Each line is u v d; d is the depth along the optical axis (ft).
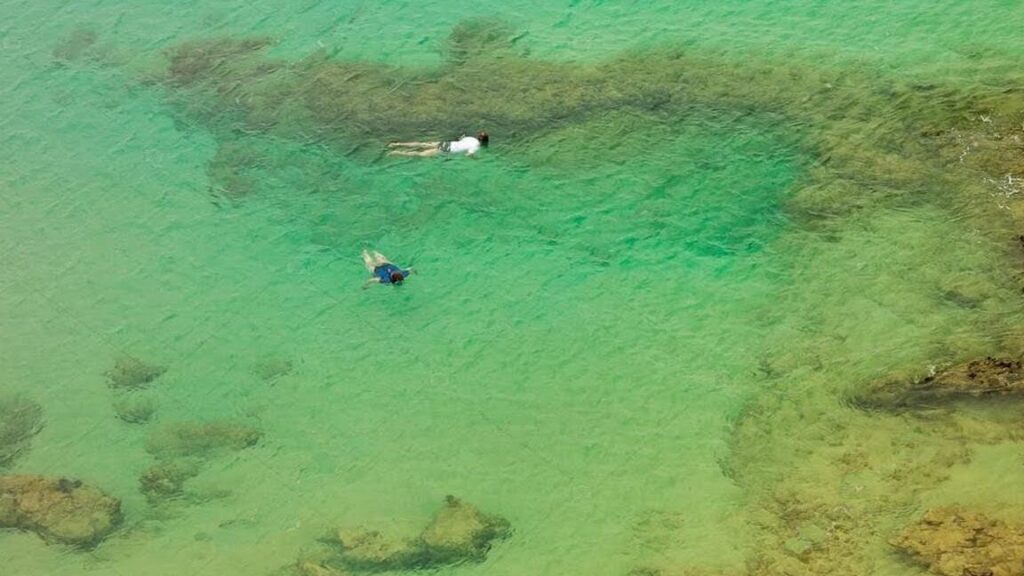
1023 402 69.26
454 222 91.66
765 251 84.38
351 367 81.66
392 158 98.68
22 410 82.69
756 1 108.58
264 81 110.63
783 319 78.95
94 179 103.71
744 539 65.41
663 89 99.76
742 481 68.90
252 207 97.30
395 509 71.10
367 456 75.10
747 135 93.97
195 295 90.12
